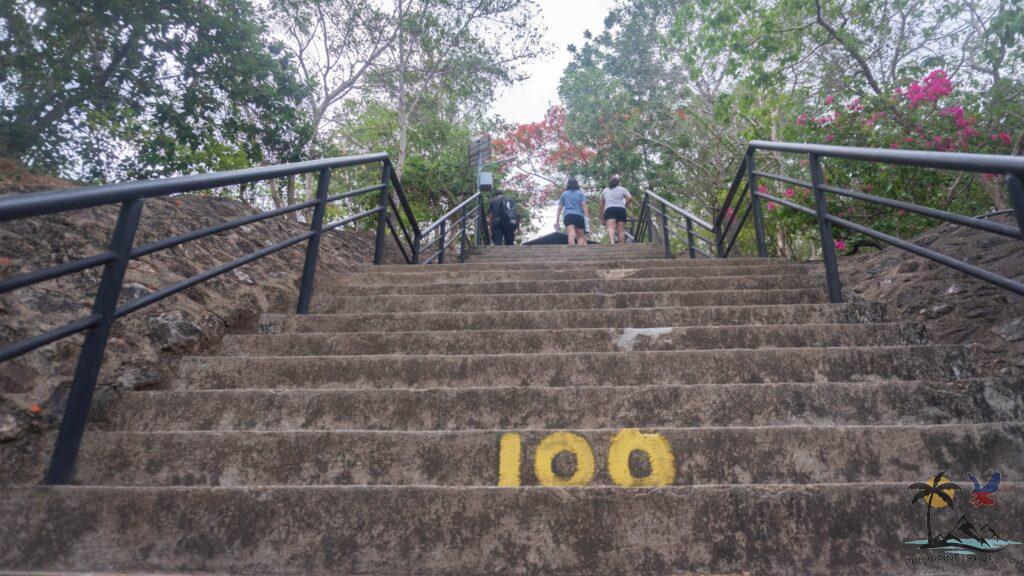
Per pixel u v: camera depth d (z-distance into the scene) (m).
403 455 1.80
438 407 2.10
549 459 1.78
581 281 3.86
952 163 1.89
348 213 13.38
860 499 1.44
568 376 2.39
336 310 3.51
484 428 2.07
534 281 3.88
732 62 6.90
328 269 4.39
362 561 1.42
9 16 4.49
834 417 1.99
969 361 2.27
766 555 1.40
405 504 1.48
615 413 2.06
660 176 15.31
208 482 1.78
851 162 5.18
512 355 2.43
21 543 1.43
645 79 15.17
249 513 1.47
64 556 1.42
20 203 1.32
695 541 1.42
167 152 5.97
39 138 4.62
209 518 1.46
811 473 1.72
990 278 1.82
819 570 1.38
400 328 3.08
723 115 7.33
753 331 2.69
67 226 2.53
